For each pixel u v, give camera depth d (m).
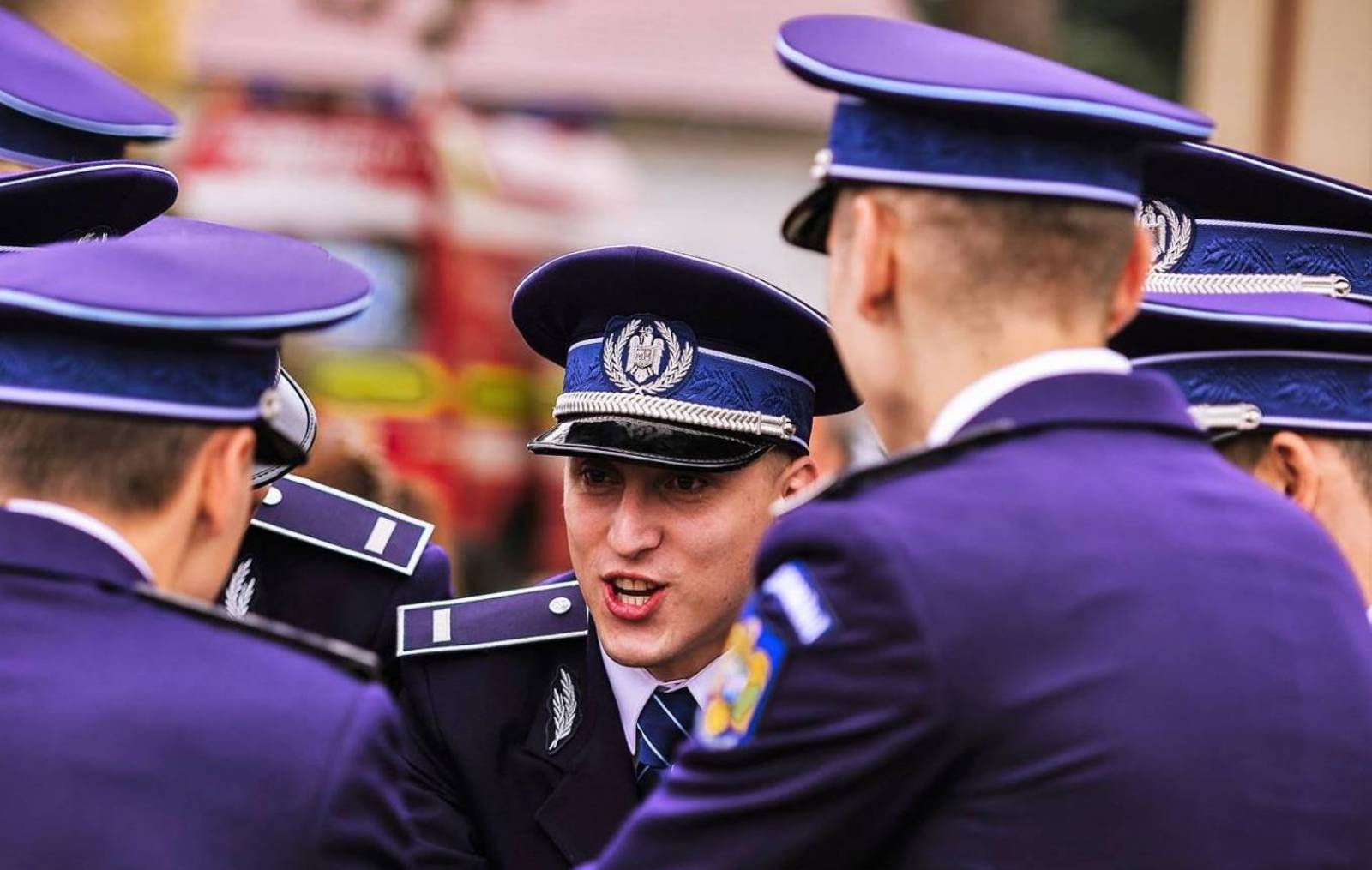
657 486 7.12
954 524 4.84
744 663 4.98
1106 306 5.21
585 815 7.30
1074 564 4.83
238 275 5.39
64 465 5.22
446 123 27.00
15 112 8.38
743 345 7.21
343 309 5.38
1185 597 4.85
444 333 24.42
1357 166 15.70
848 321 5.29
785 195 32.59
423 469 23.47
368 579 8.23
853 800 4.76
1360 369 6.35
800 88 32.25
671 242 32.03
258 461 5.80
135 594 5.26
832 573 4.83
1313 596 5.05
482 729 7.49
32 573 5.19
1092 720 4.70
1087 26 31.03
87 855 4.90
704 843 4.91
